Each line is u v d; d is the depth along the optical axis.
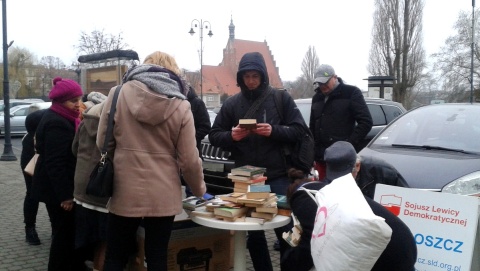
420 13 39.41
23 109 25.41
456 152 4.81
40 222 6.79
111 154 3.05
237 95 4.14
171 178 3.03
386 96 20.64
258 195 3.12
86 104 4.66
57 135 3.89
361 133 5.29
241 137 3.70
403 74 39.44
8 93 15.16
